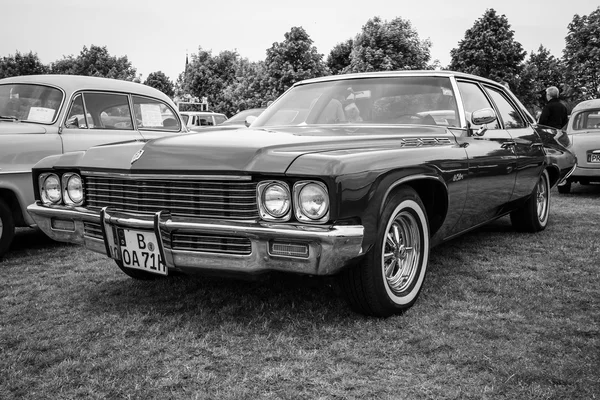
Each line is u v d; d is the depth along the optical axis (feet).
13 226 15.58
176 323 9.80
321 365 8.05
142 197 9.65
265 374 7.76
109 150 10.48
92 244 10.64
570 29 157.38
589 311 10.27
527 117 17.42
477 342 8.79
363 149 9.45
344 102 13.10
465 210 12.30
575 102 150.92
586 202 26.02
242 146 8.96
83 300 11.33
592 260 14.19
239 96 139.74
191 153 9.16
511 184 14.65
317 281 11.71
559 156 18.35
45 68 184.55
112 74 189.37
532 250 15.43
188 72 166.30
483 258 14.44
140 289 12.01
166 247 9.21
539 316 9.96
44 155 16.38
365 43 121.90
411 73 13.41
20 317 10.30
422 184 10.96
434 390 7.25
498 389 7.23
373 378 7.63
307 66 112.78
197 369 7.97
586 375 7.55
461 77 13.73
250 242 8.60
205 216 8.93
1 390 7.38
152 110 20.34
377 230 9.25
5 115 17.49
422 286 11.20
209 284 12.11
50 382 7.59
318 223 8.29
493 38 123.34
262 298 11.00
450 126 12.53
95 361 8.27
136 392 7.30
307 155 8.47
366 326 9.48
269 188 8.47
